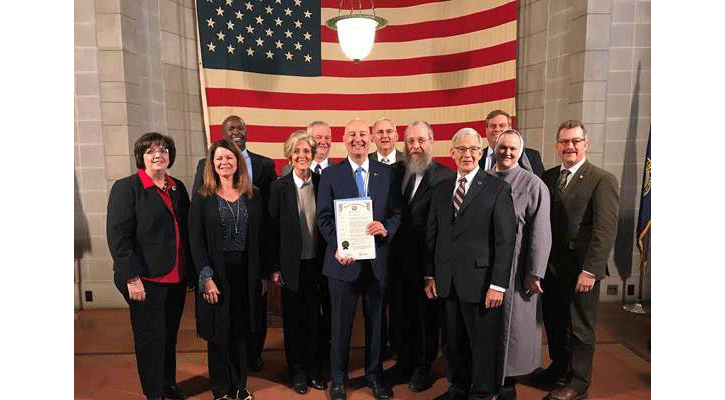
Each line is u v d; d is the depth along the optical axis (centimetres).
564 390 263
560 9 439
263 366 327
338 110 548
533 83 472
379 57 550
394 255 286
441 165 286
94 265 444
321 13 544
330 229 265
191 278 265
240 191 253
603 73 414
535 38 467
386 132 318
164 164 244
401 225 283
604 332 377
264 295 316
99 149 432
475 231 243
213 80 502
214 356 259
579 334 262
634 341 360
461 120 521
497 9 488
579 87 420
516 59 484
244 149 339
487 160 327
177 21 488
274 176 346
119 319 420
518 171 257
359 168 268
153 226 243
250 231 253
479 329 245
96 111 428
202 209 246
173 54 485
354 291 267
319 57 542
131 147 432
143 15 451
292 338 289
